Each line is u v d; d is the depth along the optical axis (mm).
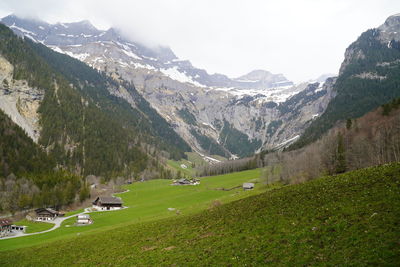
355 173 51906
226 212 55875
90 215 116688
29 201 135250
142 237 54625
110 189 193625
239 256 33000
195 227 51688
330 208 38719
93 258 47719
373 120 138750
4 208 127688
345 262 25500
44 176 162750
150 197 155125
